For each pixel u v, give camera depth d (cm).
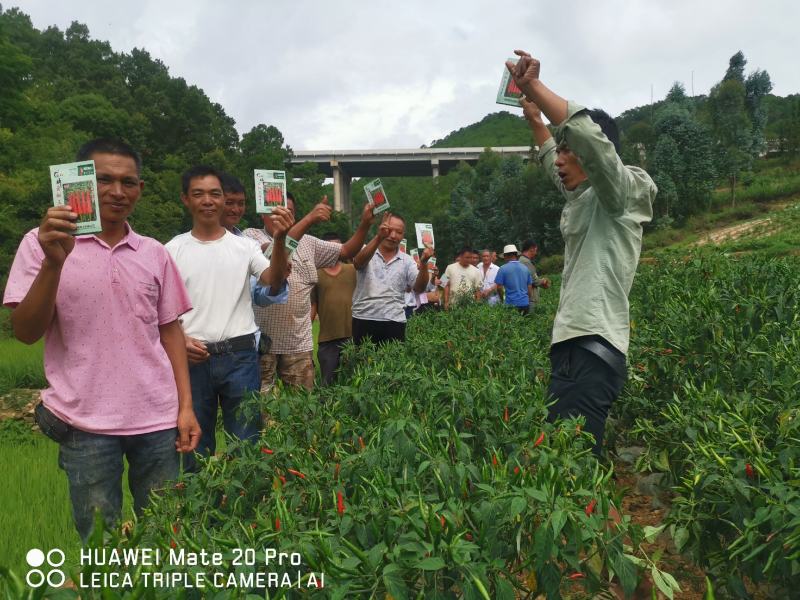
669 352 465
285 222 420
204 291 432
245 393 398
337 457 308
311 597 201
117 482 313
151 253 327
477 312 871
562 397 334
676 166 4950
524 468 255
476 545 214
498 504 222
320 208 527
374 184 632
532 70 305
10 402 927
